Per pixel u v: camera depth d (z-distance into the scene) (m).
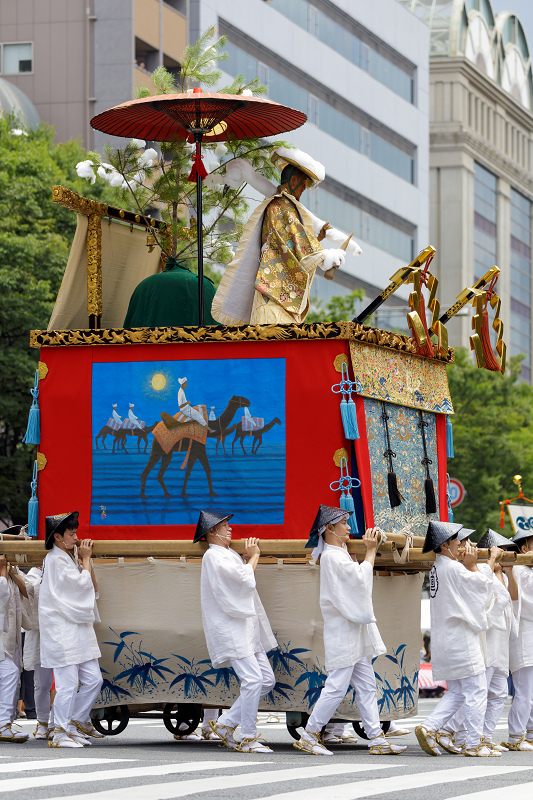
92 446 13.41
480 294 14.74
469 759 11.73
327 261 13.64
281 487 12.77
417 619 14.01
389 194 66.56
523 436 50.94
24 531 14.00
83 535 13.30
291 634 12.52
